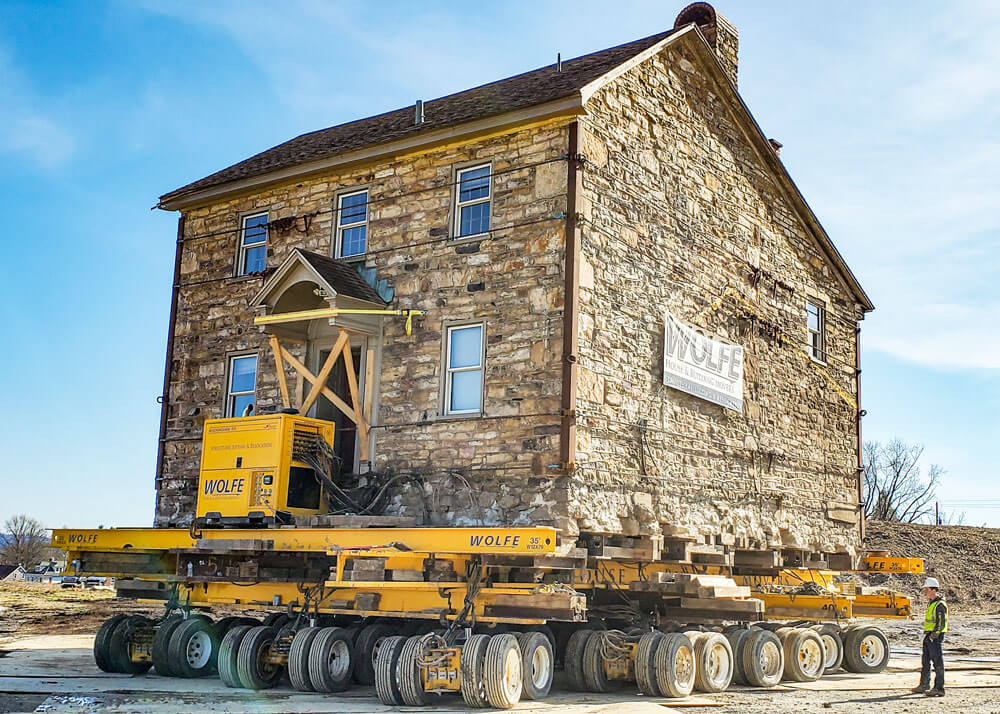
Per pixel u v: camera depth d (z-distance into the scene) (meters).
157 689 14.91
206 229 21.78
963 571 44.31
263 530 16.11
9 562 82.25
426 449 17.27
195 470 20.56
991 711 13.94
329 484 16.84
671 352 18.42
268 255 20.53
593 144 17.11
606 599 17.62
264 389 20.00
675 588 16.14
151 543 17.59
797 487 22.23
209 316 21.23
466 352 17.38
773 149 22.70
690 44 20.27
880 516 70.56
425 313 17.86
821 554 22.38
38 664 18.05
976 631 31.45
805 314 23.81
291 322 19.06
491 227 17.34
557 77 19.09
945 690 16.69
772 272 22.64
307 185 20.25
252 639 15.30
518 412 16.31
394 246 18.59
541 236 16.69
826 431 23.91
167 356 21.64
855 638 20.30
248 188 20.94
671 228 19.12
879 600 21.84
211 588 17.70
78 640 22.75
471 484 16.53
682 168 19.73
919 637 29.31
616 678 15.21
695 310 19.55
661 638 15.01
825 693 16.03
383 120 22.33
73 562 19.03
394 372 18.02
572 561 15.12
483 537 13.67
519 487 16.02
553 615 13.57
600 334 16.70
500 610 14.05
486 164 17.81
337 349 17.70
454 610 14.45
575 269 16.23
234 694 14.46
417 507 17.02
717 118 21.25
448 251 17.83
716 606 16.62
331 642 14.90
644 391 17.66
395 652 13.62
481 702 12.98
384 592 15.02
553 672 15.34
